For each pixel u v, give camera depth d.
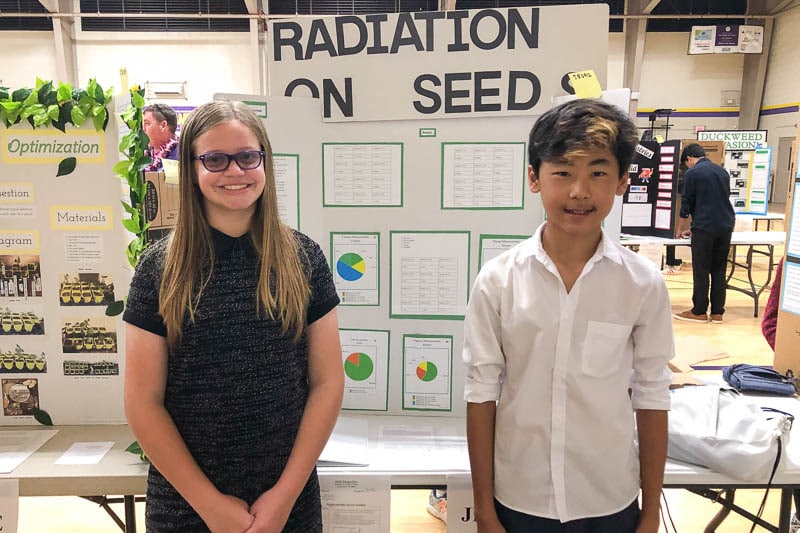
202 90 9.16
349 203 1.54
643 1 9.77
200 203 1.04
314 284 1.12
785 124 10.13
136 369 1.01
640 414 1.17
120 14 8.77
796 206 1.77
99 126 1.42
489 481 1.18
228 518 1.00
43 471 1.29
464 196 1.52
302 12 9.19
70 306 1.48
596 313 1.12
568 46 1.45
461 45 1.47
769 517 2.37
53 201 1.44
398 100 1.50
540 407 1.14
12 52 8.78
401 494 2.54
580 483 1.14
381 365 1.60
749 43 10.07
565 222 1.06
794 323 1.77
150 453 1.00
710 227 4.83
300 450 1.07
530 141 1.11
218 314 1.01
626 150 1.04
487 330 1.17
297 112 1.49
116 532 2.22
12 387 1.51
